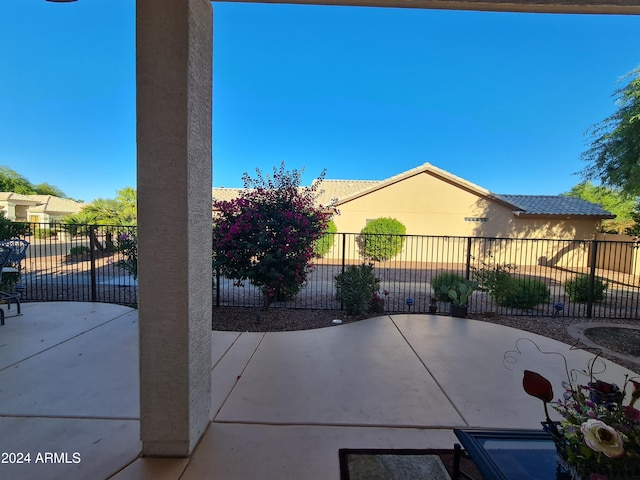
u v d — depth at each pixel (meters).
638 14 2.68
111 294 7.55
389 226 15.98
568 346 4.45
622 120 9.95
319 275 11.81
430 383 3.23
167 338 2.02
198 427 2.22
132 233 7.57
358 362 3.71
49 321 5.03
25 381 3.10
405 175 16.86
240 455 2.11
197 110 2.05
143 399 2.05
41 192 45.50
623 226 16.58
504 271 7.01
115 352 3.81
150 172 1.93
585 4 2.55
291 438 2.31
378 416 2.61
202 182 2.17
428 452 2.18
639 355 4.29
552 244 16.80
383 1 2.54
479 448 1.61
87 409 2.63
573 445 1.34
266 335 4.63
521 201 18.47
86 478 1.89
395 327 5.13
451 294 6.15
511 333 4.93
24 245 6.21
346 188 21.19
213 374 3.33
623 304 8.25
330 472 1.98
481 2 2.54
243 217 5.74
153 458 2.07
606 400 1.48
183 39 1.88
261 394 2.93
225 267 5.96
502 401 2.91
